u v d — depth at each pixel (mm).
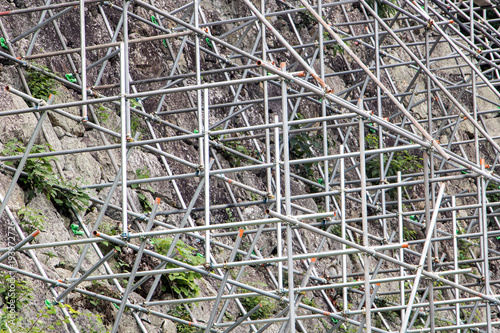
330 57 27062
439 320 22594
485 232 16531
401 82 30516
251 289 14227
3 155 15102
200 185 14703
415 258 25281
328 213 11930
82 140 17656
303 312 19531
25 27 17969
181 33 16078
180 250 16953
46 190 15602
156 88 20641
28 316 13477
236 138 20109
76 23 19391
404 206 25656
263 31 19344
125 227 11938
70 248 15484
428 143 14227
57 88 17609
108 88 17938
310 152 23000
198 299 14289
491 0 28656
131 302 15680
